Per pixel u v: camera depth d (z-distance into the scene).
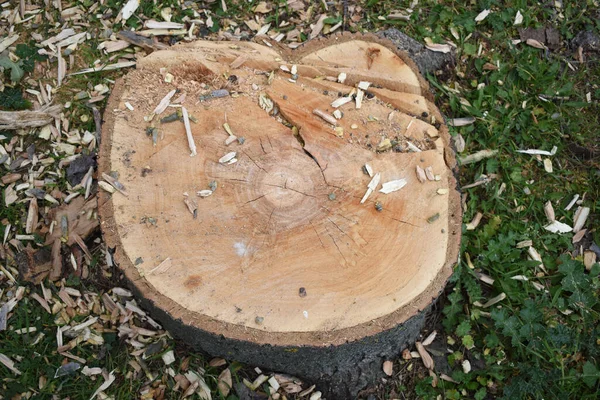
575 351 2.67
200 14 3.27
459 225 2.23
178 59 2.50
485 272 2.86
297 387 2.54
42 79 2.98
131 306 2.57
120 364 2.50
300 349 2.04
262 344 1.99
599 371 2.61
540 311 2.72
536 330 2.67
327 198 2.20
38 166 2.80
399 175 2.29
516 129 3.20
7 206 2.71
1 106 2.88
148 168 2.23
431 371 2.63
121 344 2.53
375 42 2.72
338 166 2.26
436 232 2.19
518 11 3.49
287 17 3.35
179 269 2.07
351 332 2.01
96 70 2.99
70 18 3.15
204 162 2.24
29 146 2.83
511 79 3.34
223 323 2.00
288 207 2.16
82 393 2.43
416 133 2.44
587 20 3.58
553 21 3.57
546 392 2.58
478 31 3.45
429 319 2.74
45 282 2.61
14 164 2.79
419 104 2.56
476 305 2.76
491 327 2.72
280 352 2.14
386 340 2.31
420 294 2.08
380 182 2.26
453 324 2.72
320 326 2.01
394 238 2.16
